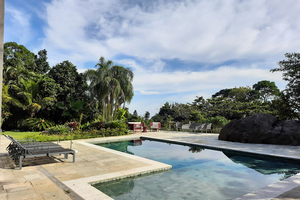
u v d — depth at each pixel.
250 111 18.78
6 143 8.70
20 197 2.91
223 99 21.55
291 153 6.73
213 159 6.38
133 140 11.48
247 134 9.45
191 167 5.34
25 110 18.64
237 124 10.12
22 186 3.40
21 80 18.80
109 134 12.27
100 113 21.14
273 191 3.21
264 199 2.87
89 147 7.76
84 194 3.05
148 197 3.28
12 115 18.11
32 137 9.87
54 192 3.12
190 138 11.27
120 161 5.40
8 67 18.48
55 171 4.38
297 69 11.78
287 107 12.21
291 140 8.72
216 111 20.78
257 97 33.44
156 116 23.61
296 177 4.04
